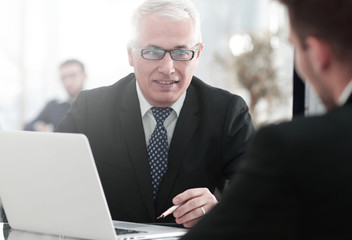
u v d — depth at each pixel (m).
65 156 1.68
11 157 1.81
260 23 7.19
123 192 2.22
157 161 2.22
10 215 1.93
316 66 1.08
